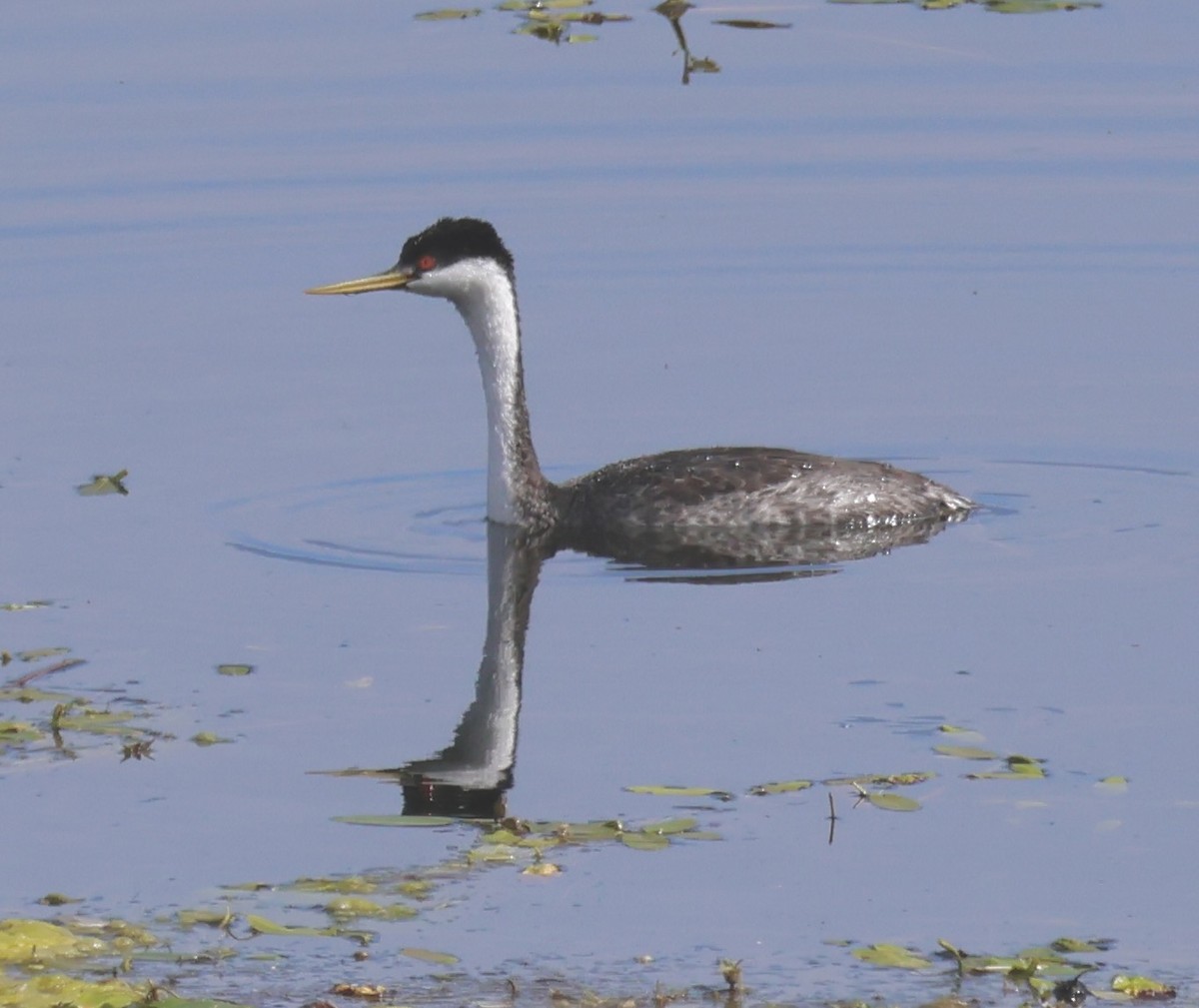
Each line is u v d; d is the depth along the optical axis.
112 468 17.64
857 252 22.89
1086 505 16.83
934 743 12.08
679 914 10.18
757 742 12.18
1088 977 9.50
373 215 23.42
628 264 22.69
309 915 10.21
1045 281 22.05
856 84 26.97
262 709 12.82
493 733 12.40
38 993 9.23
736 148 25.31
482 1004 9.30
